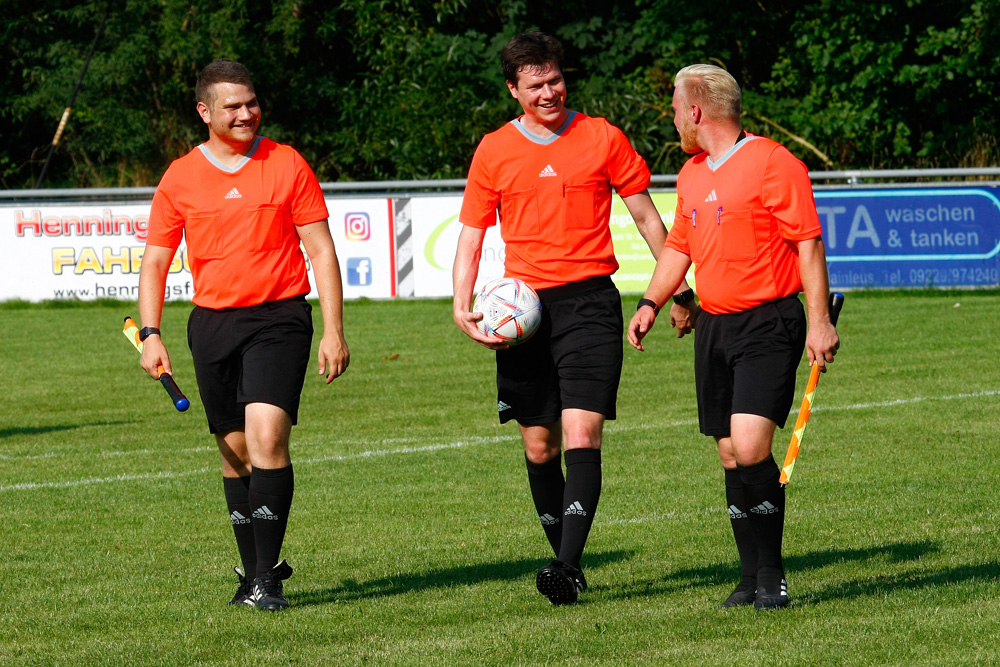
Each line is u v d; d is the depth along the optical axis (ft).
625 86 321.73
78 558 67.72
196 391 134.92
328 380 54.80
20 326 184.24
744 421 50.44
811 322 50.01
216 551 69.00
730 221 51.08
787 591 52.95
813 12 315.58
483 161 56.90
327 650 47.16
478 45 325.83
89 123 335.26
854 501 76.48
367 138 312.09
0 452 103.35
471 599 55.83
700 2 327.47
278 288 54.34
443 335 168.04
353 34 335.26
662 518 74.18
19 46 345.31
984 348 146.20
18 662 46.91
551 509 58.85
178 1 327.67
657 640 46.80
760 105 314.76
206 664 45.78
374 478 89.51
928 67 298.56
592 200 56.24
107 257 202.90
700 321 53.31
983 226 190.70
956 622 47.26
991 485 79.92
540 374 56.49
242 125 54.08
